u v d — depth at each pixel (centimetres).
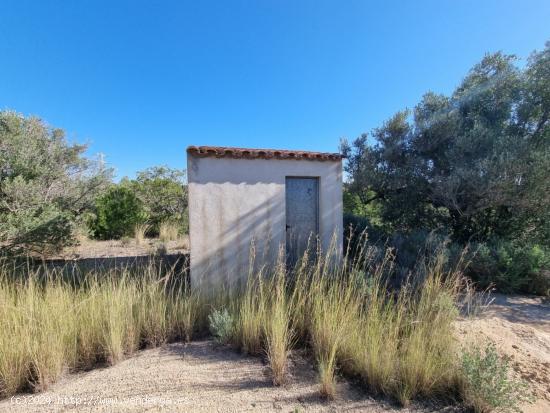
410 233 801
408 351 267
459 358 257
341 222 567
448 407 230
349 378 270
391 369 250
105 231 1123
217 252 474
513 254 577
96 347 307
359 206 1134
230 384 257
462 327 355
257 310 357
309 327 333
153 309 349
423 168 836
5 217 543
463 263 558
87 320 313
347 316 310
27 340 257
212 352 319
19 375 248
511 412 219
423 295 347
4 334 266
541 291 539
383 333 294
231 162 483
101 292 375
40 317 297
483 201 697
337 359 285
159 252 765
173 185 1397
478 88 816
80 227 731
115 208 1126
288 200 544
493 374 223
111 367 288
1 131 606
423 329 289
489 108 794
